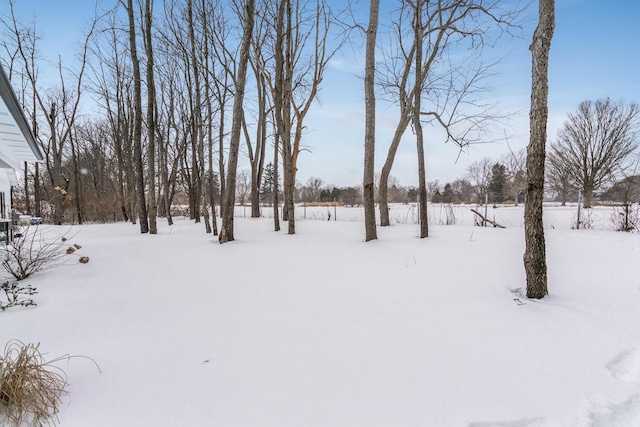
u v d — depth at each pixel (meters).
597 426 1.66
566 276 4.14
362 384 1.99
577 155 24.88
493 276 4.19
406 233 8.34
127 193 24.05
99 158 28.91
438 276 4.26
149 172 10.23
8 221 7.11
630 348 2.37
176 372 2.12
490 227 10.36
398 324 2.86
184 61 12.23
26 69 16.56
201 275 4.58
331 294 3.70
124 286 4.06
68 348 2.44
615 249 5.88
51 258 5.41
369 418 1.70
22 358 1.86
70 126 18.39
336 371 2.13
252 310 3.23
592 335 2.60
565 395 1.89
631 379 2.03
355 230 9.52
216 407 1.78
